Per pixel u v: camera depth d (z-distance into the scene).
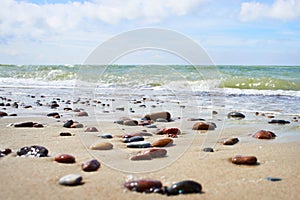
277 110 1.24
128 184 0.39
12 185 0.40
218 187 0.41
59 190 0.39
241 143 0.70
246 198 0.38
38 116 1.05
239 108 1.29
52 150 0.59
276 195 0.39
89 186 0.40
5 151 0.55
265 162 0.54
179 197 0.37
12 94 1.75
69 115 1.08
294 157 0.57
